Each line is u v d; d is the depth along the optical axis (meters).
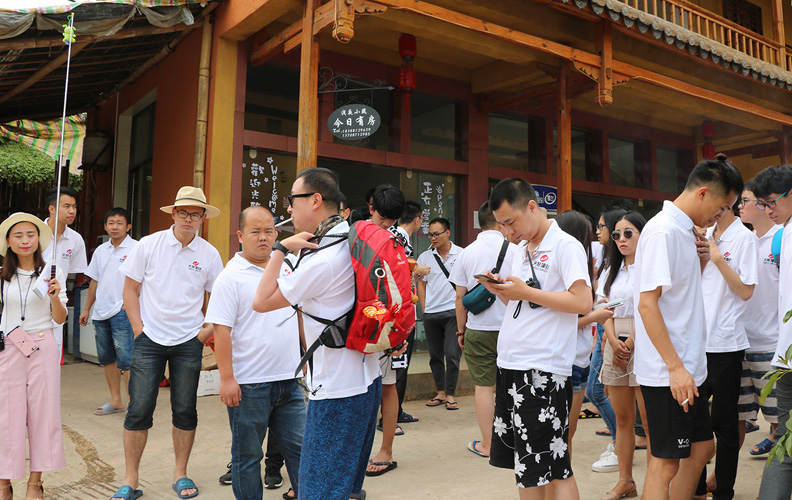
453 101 9.23
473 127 9.20
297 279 2.32
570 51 7.00
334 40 7.94
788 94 9.73
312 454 2.39
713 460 4.47
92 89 10.08
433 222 6.20
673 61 8.30
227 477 3.95
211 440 4.88
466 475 4.11
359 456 2.56
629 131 10.88
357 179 8.38
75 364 8.27
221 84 7.39
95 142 10.32
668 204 2.81
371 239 2.37
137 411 3.71
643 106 10.31
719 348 3.45
